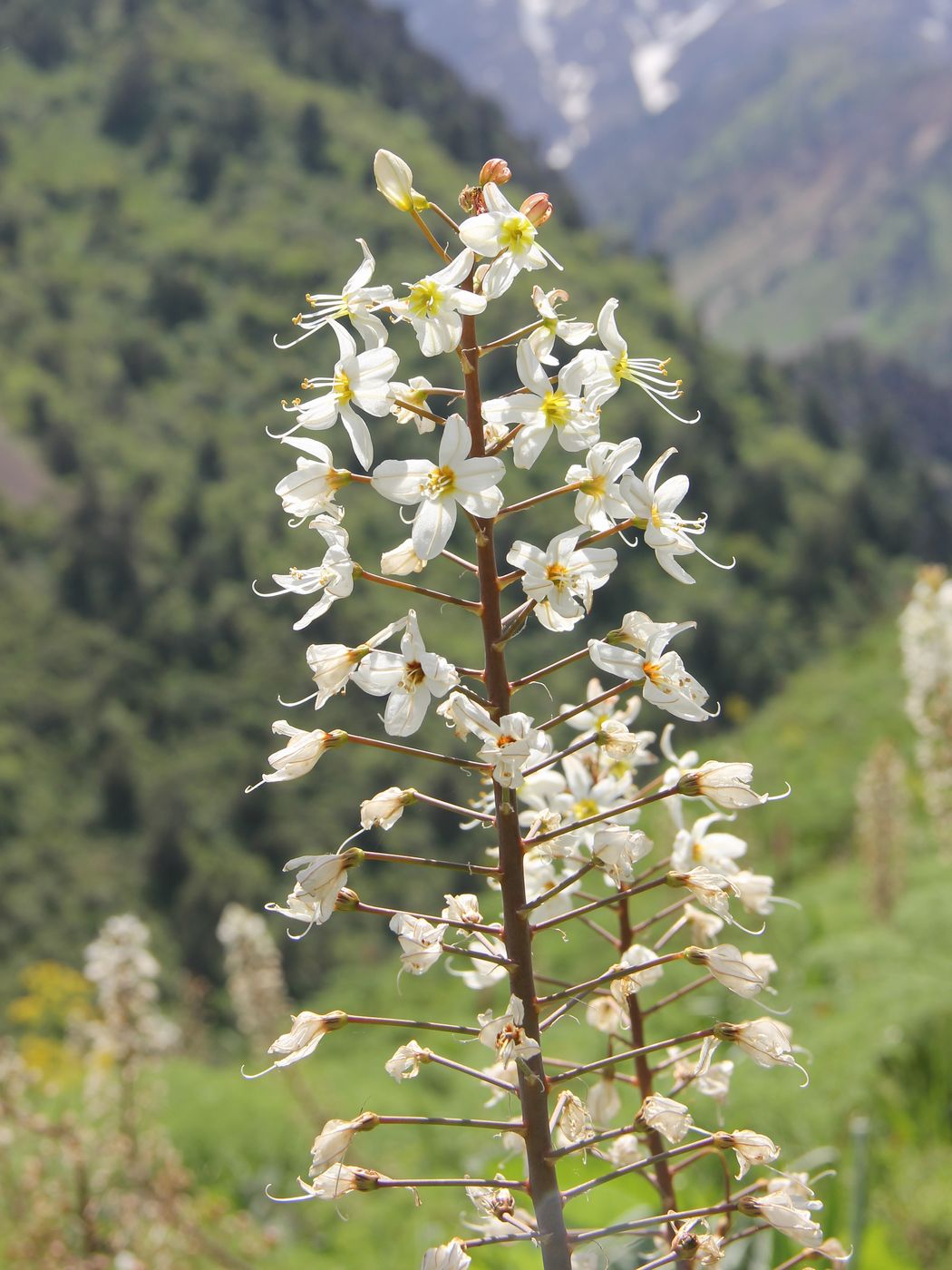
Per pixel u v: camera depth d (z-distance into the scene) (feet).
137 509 211.00
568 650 129.49
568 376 8.43
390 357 8.48
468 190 8.77
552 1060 9.66
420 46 489.67
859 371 568.82
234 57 392.47
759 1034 8.43
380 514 154.40
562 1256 8.09
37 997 70.28
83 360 265.13
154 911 138.31
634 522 8.43
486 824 8.59
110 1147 22.82
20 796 151.33
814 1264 12.00
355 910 8.29
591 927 10.04
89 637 182.50
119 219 323.37
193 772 160.66
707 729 103.81
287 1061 8.20
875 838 37.47
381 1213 27.91
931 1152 22.75
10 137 354.74
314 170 354.54
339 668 8.23
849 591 189.78
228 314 290.15
